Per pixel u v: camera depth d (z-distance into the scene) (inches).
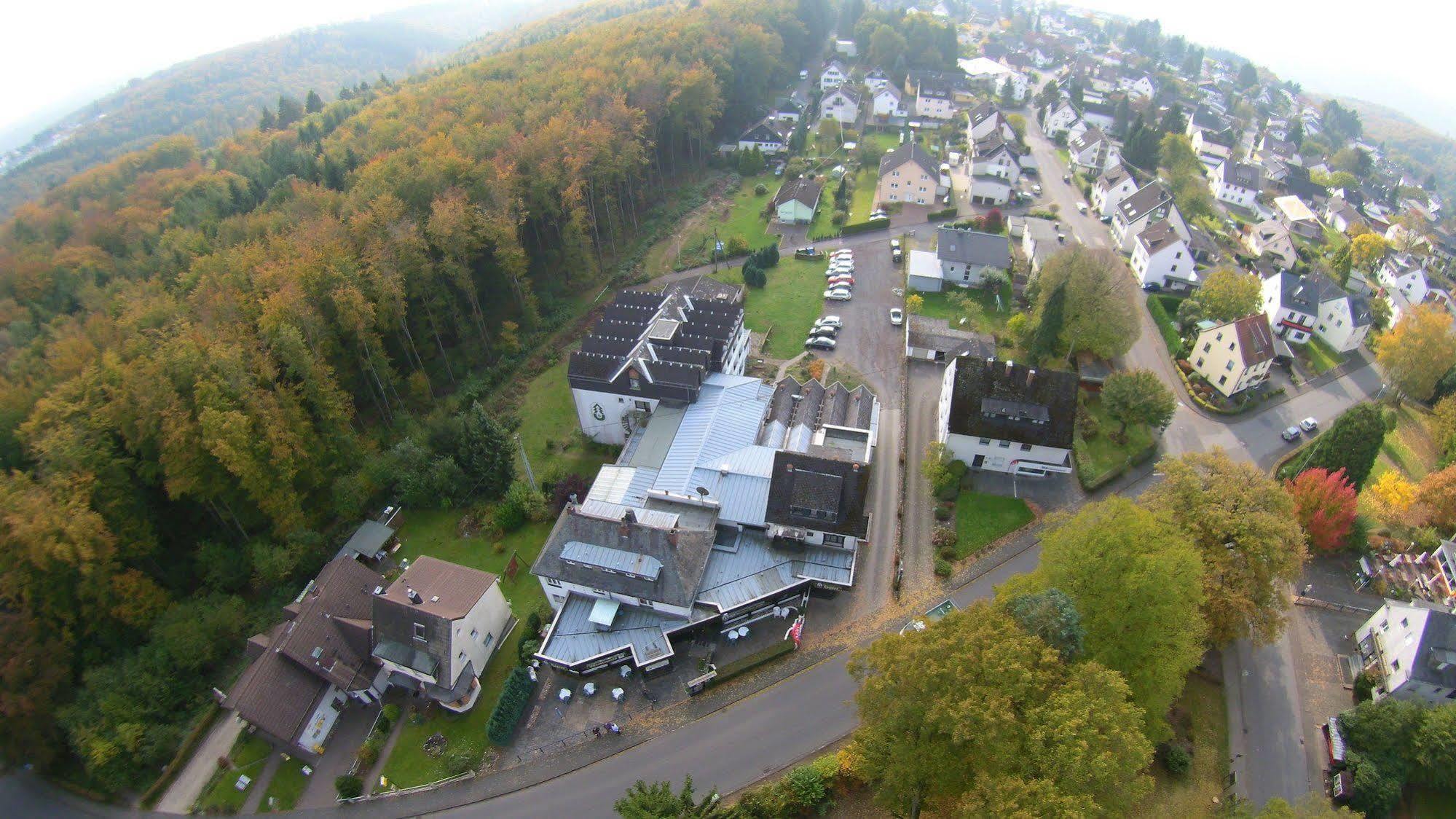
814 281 4266.7
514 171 3863.2
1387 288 4753.9
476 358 3617.1
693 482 2534.5
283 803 1975.9
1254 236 5022.1
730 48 6264.8
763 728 2037.4
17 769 2137.1
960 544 2554.1
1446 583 2359.7
